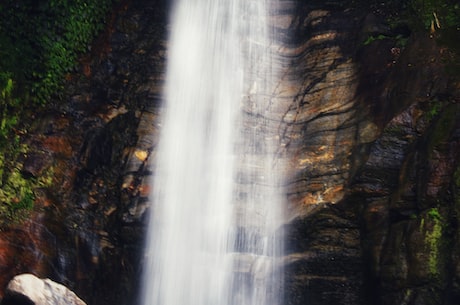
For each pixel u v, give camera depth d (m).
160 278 12.62
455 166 10.80
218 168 13.60
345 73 13.82
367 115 12.93
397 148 11.80
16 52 13.60
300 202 12.80
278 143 13.73
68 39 14.19
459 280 10.22
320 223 12.39
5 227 12.13
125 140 13.73
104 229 12.86
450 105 11.34
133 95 14.25
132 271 12.72
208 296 12.40
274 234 12.74
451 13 12.50
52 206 12.66
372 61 13.41
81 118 13.78
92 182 13.27
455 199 10.59
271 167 13.52
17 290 9.66
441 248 10.58
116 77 14.42
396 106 12.34
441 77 11.86
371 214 11.80
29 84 13.66
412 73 12.33
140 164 13.52
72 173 13.21
